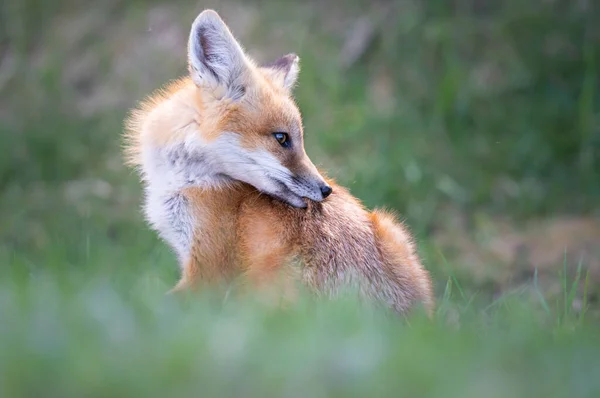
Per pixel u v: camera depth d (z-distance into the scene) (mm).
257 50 21000
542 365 5910
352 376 5434
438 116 19188
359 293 8703
